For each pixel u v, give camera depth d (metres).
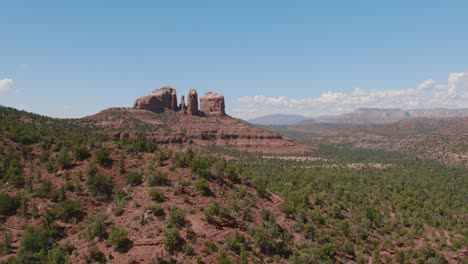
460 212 114.44
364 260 71.00
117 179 70.62
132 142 88.00
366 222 88.69
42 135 93.25
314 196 99.88
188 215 60.31
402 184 151.00
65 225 60.56
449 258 80.00
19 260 49.50
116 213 60.12
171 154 80.25
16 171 71.25
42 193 66.12
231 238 59.16
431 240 88.62
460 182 162.25
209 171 74.44
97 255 52.12
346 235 78.31
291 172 165.62
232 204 67.56
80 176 70.56
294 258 61.47
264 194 79.06
